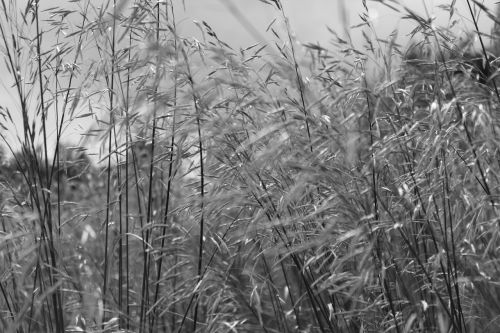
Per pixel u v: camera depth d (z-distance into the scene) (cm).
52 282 274
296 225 279
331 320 279
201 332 300
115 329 279
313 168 241
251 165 260
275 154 246
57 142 310
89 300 259
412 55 281
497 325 259
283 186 269
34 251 262
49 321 282
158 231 317
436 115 253
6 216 298
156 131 300
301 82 255
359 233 235
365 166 252
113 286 336
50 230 285
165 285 329
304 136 257
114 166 321
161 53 262
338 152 252
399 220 256
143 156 320
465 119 255
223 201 276
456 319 249
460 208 278
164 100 267
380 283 265
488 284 262
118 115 292
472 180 265
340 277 249
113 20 293
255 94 262
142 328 288
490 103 250
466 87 271
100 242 330
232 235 306
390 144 259
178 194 327
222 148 279
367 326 273
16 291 297
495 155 264
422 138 267
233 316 303
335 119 254
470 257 261
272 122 261
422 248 281
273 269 292
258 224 264
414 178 267
